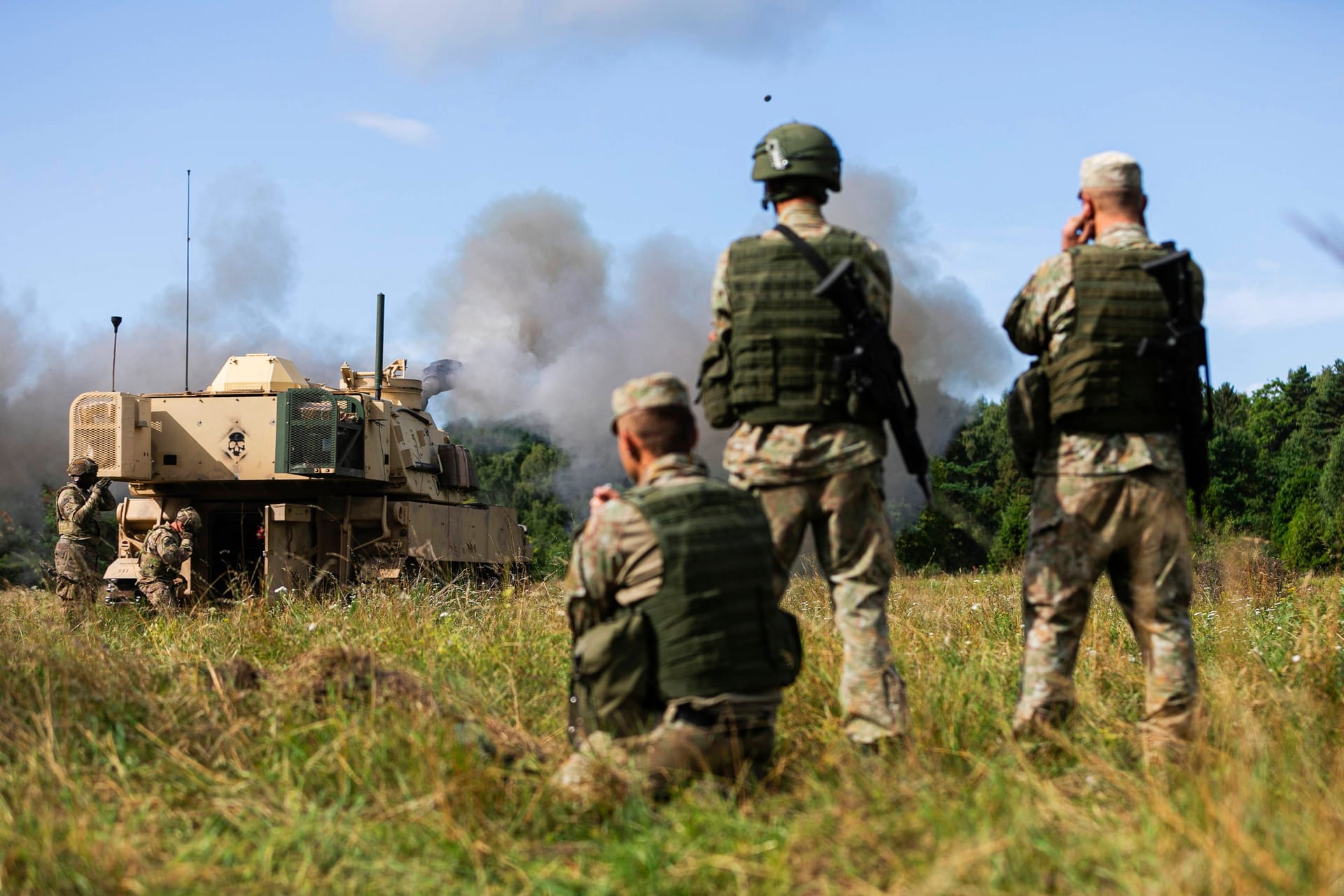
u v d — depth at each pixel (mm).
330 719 4434
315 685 4895
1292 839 3043
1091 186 4801
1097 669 5812
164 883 3285
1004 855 3092
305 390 13062
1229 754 4055
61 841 3496
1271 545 27000
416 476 14602
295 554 13000
